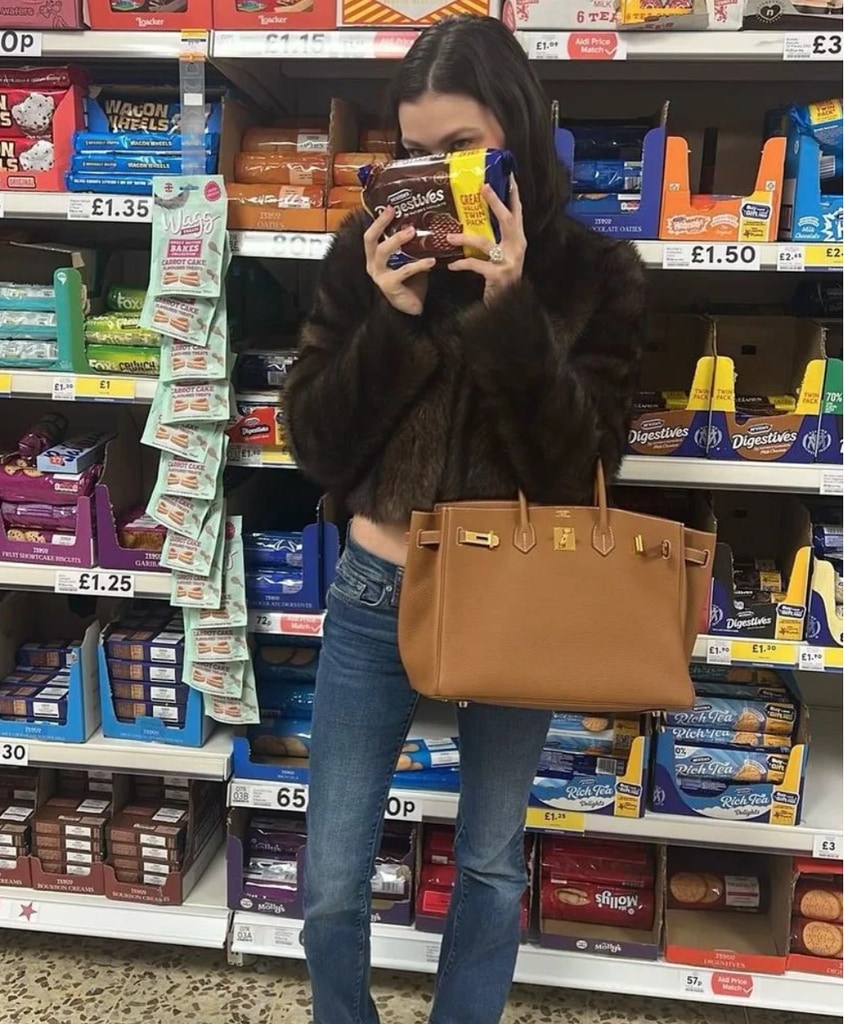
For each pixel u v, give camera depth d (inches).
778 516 87.5
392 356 52.5
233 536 75.5
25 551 80.6
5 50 72.3
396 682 58.1
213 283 71.0
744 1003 78.0
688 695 52.3
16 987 81.6
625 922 81.7
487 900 60.7
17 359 78.3
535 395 50.0
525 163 52.9
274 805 79.8
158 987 82.0
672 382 82.2
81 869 84.9
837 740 90.9
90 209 73.5
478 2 67.5
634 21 65.4
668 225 69.7
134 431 87.8
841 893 77.5
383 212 52.0
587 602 51.6
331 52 68.7
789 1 65.4
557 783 76.9
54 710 82.6
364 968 63.3
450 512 51.7
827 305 79.4
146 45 70.7
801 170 68.4
